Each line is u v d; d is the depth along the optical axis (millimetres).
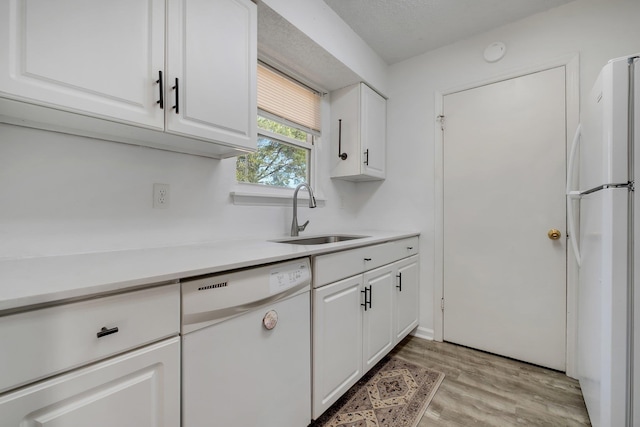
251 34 1336
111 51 898
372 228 2602
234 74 1260
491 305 2035
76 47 828
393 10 1842
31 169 973
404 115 2447
